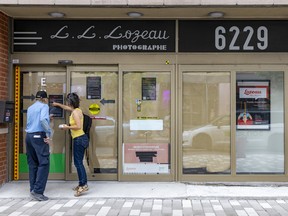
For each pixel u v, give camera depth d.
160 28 8.15
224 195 7.17
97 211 6.35
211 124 8.16
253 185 7.87
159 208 6.51
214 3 7.08
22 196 7.22
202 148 8.16
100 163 8.28
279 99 8.18
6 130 8.03
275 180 8.11
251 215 6.10
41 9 7.49
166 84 8.20
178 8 7.30
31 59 8.20
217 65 8.10
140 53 8.15
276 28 8.07
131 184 7.98
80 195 7.23
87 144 7.34
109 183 8.07
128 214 6.18
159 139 8.20
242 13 7.66
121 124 8.17
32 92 8.41
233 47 8.09
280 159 8.20
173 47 8.13
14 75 8.36
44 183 7.04
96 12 7.66
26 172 8.38
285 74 8.09
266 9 7.36
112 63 8.18
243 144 8.20
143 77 8.21
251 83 8.17
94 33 8.20
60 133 8.37
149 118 8.20
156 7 7.22
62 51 8.20
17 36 8.23
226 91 8.15
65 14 7.84
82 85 8.30
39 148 6.98
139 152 8.20
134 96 8.22
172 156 8.12
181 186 7.80
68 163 8.27
